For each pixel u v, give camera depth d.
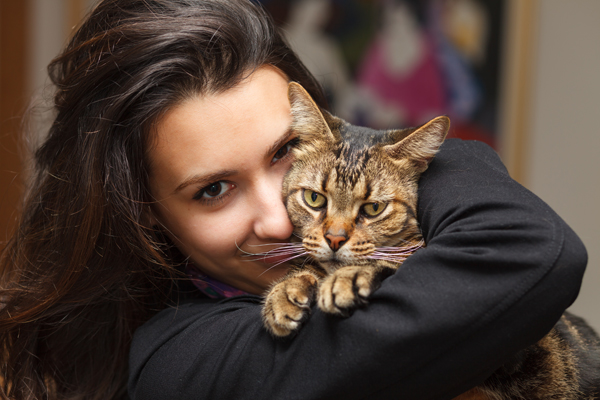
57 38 2.58
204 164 1.04
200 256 1.20
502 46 3.04
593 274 3.38
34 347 1.26
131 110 1.06
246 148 1.05
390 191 1.23
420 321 0.76
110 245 1.13
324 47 2.81
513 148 3.11
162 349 1.04
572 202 3.35
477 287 0.76
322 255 1.22
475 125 3.07
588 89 3.26
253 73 1.08
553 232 0.77
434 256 0.81
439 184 1.02
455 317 0.75
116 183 1.08
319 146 1.29
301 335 0.88
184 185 1.06
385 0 2.86
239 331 0.96
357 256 1.21
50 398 1.31
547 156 3.27
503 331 0.76
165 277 1.26
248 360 0.91
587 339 1.30
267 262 1.21
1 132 2.43
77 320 1.29
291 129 1.14
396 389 0.81
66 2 2.54
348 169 1.25
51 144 1.22
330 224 1.23
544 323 0.76
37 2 2.51
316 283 1.03
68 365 1.36
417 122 3.00
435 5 2.92
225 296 1.29
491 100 3.07
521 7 3.01
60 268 1.14
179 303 1.30
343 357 0.80
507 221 0.79
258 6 1.28
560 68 3.20
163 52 1.06
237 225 1.12
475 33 3.00
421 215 1.08
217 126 1.03
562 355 1.15
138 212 1.10
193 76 1.03
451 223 0.87
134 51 1.05
